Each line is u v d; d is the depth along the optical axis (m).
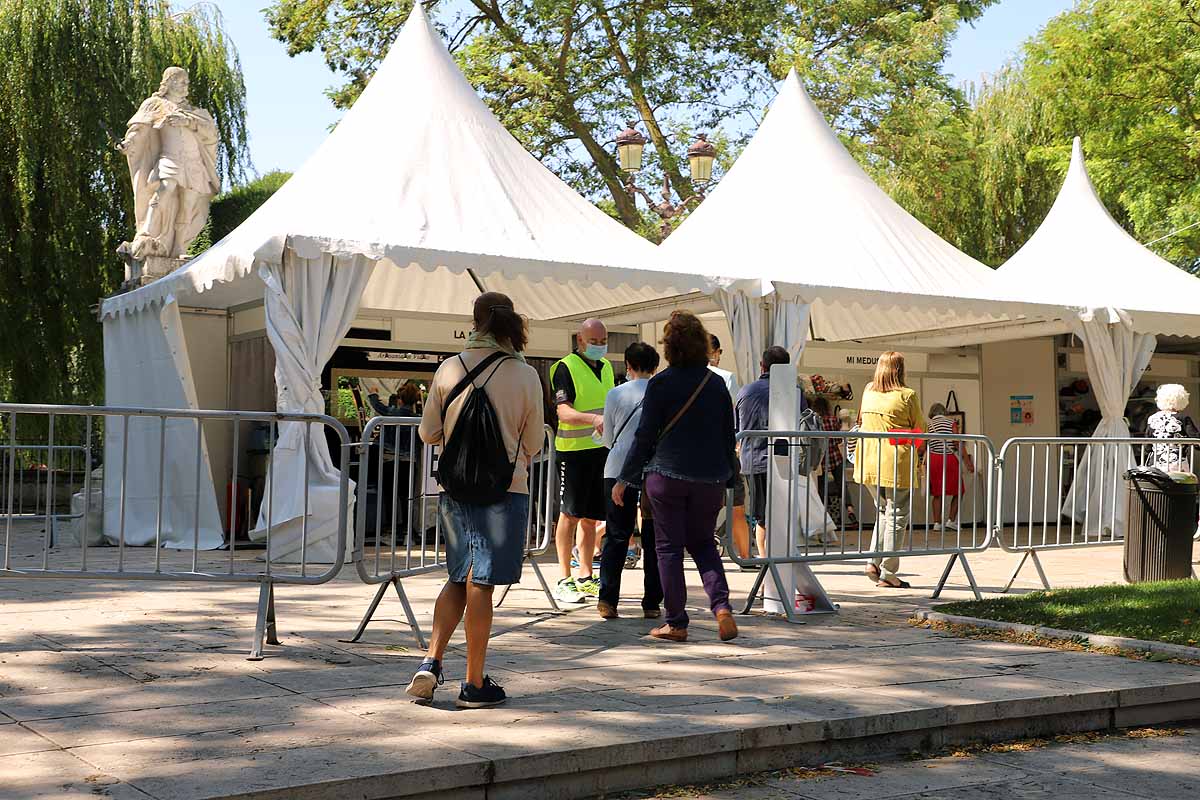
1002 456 9.46
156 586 9.17
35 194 22.16
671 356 7.11
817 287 13.55
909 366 17.89
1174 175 23.00
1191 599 7.96
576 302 15.62
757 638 7.16
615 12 29.17
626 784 4.49
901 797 4.50
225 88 24.34
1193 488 9.91
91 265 22.45
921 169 27.44
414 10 14.26
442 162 12.86
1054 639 7.12
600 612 7.85
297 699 5.21
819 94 26.66
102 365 22.75
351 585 9.34
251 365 14.30
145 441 13.02
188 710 4.99
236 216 28.03
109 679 5.62
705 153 16.56
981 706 5.35
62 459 12.72
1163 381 19.95
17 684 5.50
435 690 5.41
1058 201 18.81
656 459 7.04
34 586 9.11
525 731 4.65
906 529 9.66
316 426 11.27
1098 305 15.75
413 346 15.18
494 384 5.17
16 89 22.03
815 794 4.51
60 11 22.22
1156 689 5.81
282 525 10.96
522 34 29.31
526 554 8.13
